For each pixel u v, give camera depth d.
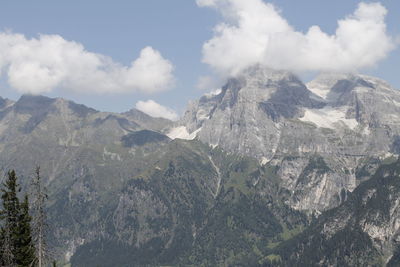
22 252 149.00
